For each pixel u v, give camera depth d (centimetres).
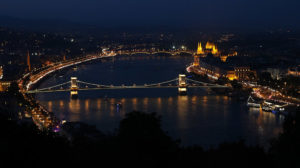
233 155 18725
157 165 18825
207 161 18700
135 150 19138
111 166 18988
